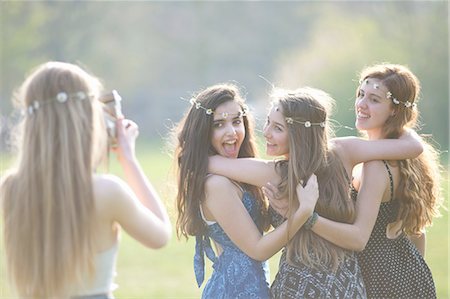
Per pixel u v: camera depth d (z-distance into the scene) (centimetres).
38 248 358
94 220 359
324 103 446
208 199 438
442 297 743
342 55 2483
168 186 475
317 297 423
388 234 461
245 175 436
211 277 455
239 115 452
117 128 389
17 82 3206
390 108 468
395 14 2683
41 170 359
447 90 2273
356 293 428
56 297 357
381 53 2466
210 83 3825
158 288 881
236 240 432
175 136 465
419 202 462
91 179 360
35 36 3341
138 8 3803
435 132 2252
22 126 371
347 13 3219
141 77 3778
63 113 361
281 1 3828
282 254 446
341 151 451
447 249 1005
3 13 3244
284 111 438
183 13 3925
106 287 367
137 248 1180
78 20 3547
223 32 3912
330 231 426
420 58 2378
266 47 3825
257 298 440
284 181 430
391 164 456
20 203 361
